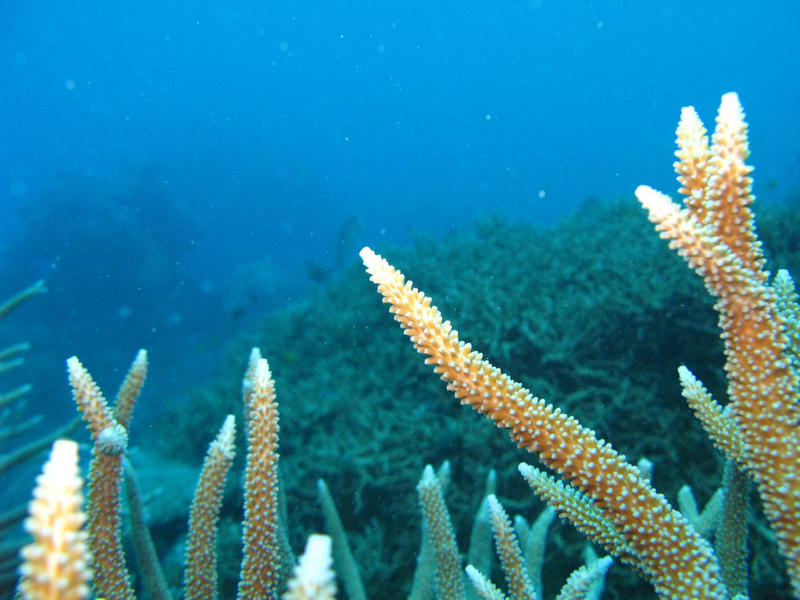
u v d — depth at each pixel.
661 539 1.34
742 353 1.31
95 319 17.33
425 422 5.23
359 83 108.25
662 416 4.57
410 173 75.69
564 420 1.42
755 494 3.55
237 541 4.62
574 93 115.44
